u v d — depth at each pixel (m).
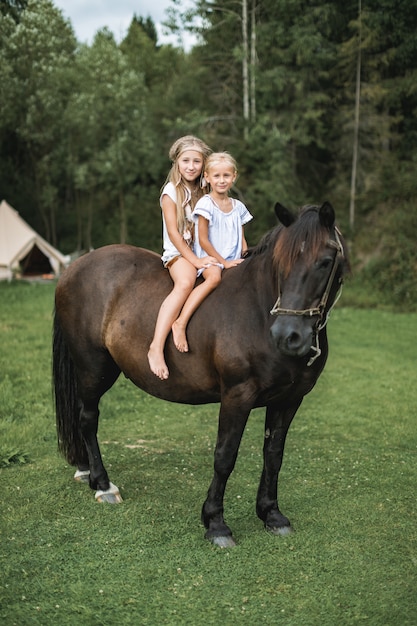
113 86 22.50
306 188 21.42
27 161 26.20
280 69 19.70
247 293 3.37
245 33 20.75
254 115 20.89
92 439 4.21
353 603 2.94
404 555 3.44
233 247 3.67
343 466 4.88
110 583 3.08
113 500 4.06
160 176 26.41
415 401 6.98
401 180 19.20
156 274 3.86
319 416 6.36
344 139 20.27
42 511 3.90
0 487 4.26
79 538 3.55
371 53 19.30
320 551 3.46
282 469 4.77
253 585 3.09
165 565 3.26
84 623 2.75
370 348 10.30
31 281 19.88
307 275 2.97
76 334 4.07
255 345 3.26
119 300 3.88
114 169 24.11
